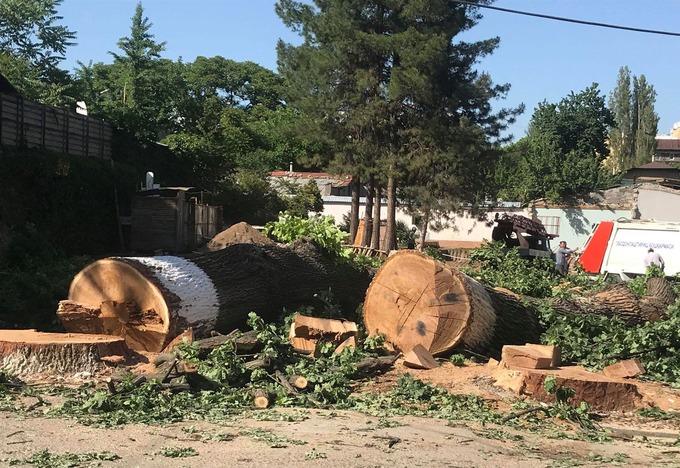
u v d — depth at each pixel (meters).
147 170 30.55
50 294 11.48
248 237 16.89
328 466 5.31
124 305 9.23
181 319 9.20
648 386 9.21
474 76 30.39
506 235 29.67
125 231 24.27
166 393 7.27
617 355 10.23
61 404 6.92
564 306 11.40
